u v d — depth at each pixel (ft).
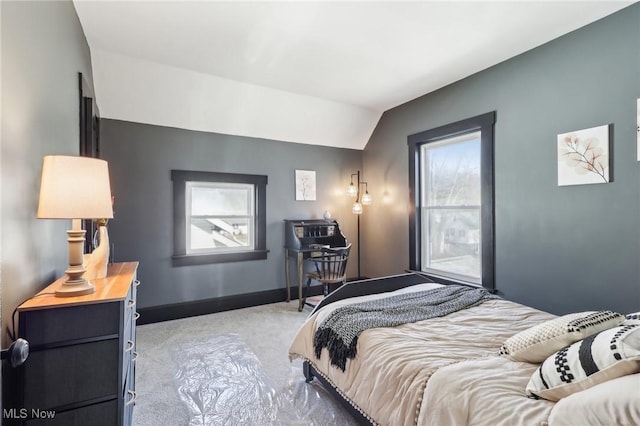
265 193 13.32
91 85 9.04
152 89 10.27
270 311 12.28
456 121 10.97
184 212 11.71
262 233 13.23
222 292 12.38
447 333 5.46
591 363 3.12
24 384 3.55
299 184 14.07
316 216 14.49
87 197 4.19
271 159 13.46
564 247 8.15
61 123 5.70
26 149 4.09
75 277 4.18
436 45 8.67
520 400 3.48
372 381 4.79
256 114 12.34
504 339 5.20
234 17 7.37
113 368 3.93
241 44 8.61
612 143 7.29
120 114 10.55
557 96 8.27
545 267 8.55
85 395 3.78
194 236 12.15
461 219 11.18
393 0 6.77
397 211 13.53
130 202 10.80
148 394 6.70
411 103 12.84
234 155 12.65
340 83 11.21
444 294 7.52
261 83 11.18
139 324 10.78
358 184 15.46
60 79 5.64
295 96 12.25
